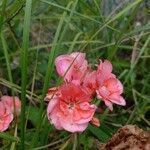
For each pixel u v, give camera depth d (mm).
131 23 320
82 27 294
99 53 285
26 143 221
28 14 194
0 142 235
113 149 204
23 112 197
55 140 242
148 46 302
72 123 191
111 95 202
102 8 327
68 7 237
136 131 204
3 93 266
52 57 202
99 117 259
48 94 199
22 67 193
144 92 286
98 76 201
